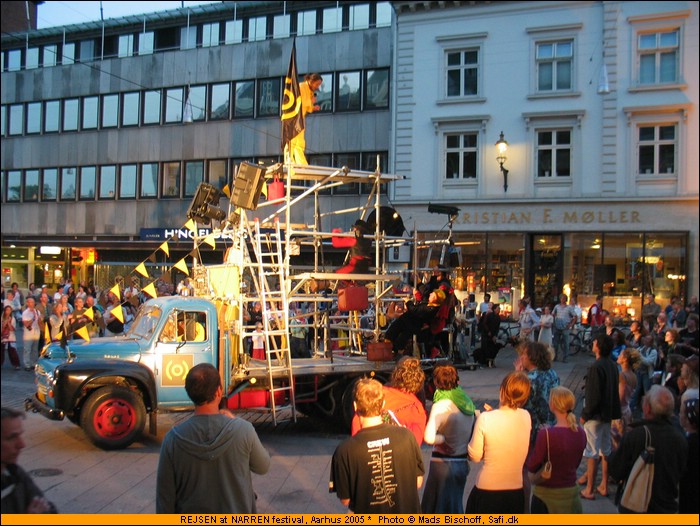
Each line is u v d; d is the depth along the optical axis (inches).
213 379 143.3
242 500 139.1
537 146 831.1
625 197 787.4
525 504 192.5
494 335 615.5
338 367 355.3
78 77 1176.2
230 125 1075.3
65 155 1184.2
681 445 171.0
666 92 776.9
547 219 816.3
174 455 138.1
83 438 346.3
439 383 199.0
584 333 715.4
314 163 1017.5
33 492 121.2
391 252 853.2
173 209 1110.4
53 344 349.4
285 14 1052.5
